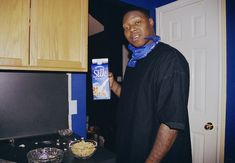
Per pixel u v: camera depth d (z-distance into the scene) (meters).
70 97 1.81
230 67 2.11
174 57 1.22
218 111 2.00
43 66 1.34
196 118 2.19
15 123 1.57
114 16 3.38
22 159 1.18
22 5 1.27
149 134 1.25
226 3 2.11
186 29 2.27
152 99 1.25
